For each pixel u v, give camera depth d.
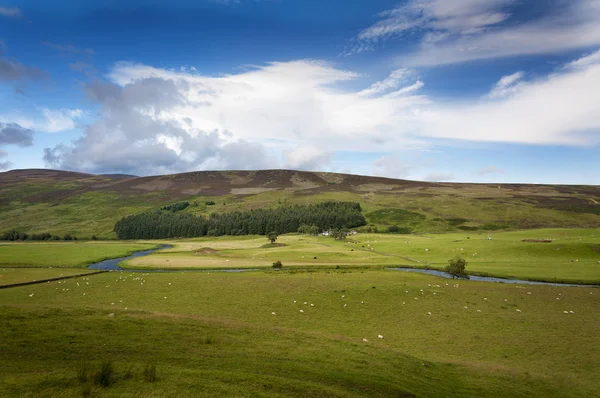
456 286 72.88
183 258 128.38
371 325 48.53
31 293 67.44
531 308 57.00
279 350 30.56
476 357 37.47
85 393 18.53
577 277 81.12
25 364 22.61
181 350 28.00
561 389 29.11
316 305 58.22
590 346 40.81
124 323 34.44
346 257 125.00
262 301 60.66
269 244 170.38
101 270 98.06
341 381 24.36
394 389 24.39
